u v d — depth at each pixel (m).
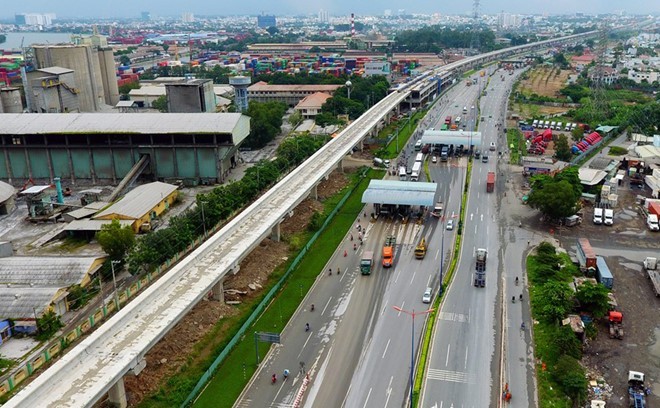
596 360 114.06
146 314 111.50
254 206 168.88
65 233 177.00
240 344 120.44
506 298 137.50
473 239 172.62
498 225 183.75
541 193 182.50
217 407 101.44
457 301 136.50
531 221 187.12
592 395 103.69
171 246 154.75
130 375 106.12
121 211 180.00
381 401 103.12
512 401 102.19
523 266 154.38
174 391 104.12
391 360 114.88
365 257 154.25
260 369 112.56
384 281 147.25
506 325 125.81
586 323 124.44
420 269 153.50
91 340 100.06
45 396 87.75
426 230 179.75
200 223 171.00
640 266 154.38
